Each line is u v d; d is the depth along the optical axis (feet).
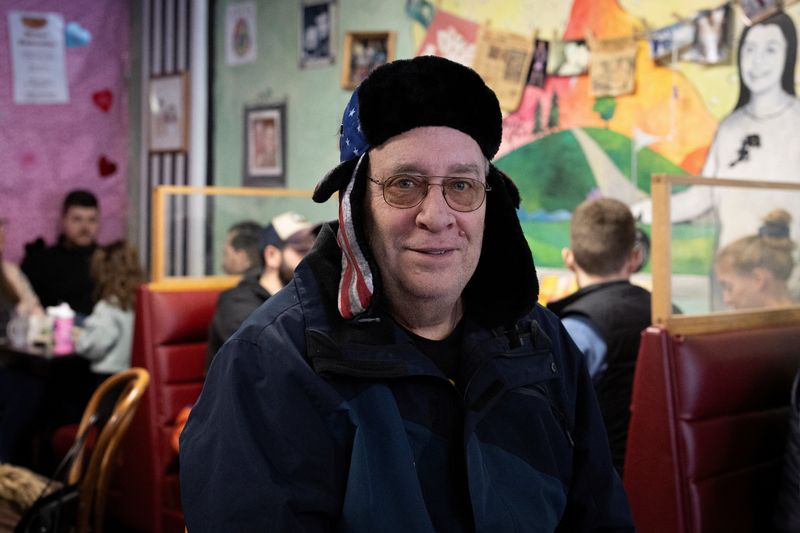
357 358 3.63
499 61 13.44
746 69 10.71
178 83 19.60
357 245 3.64
